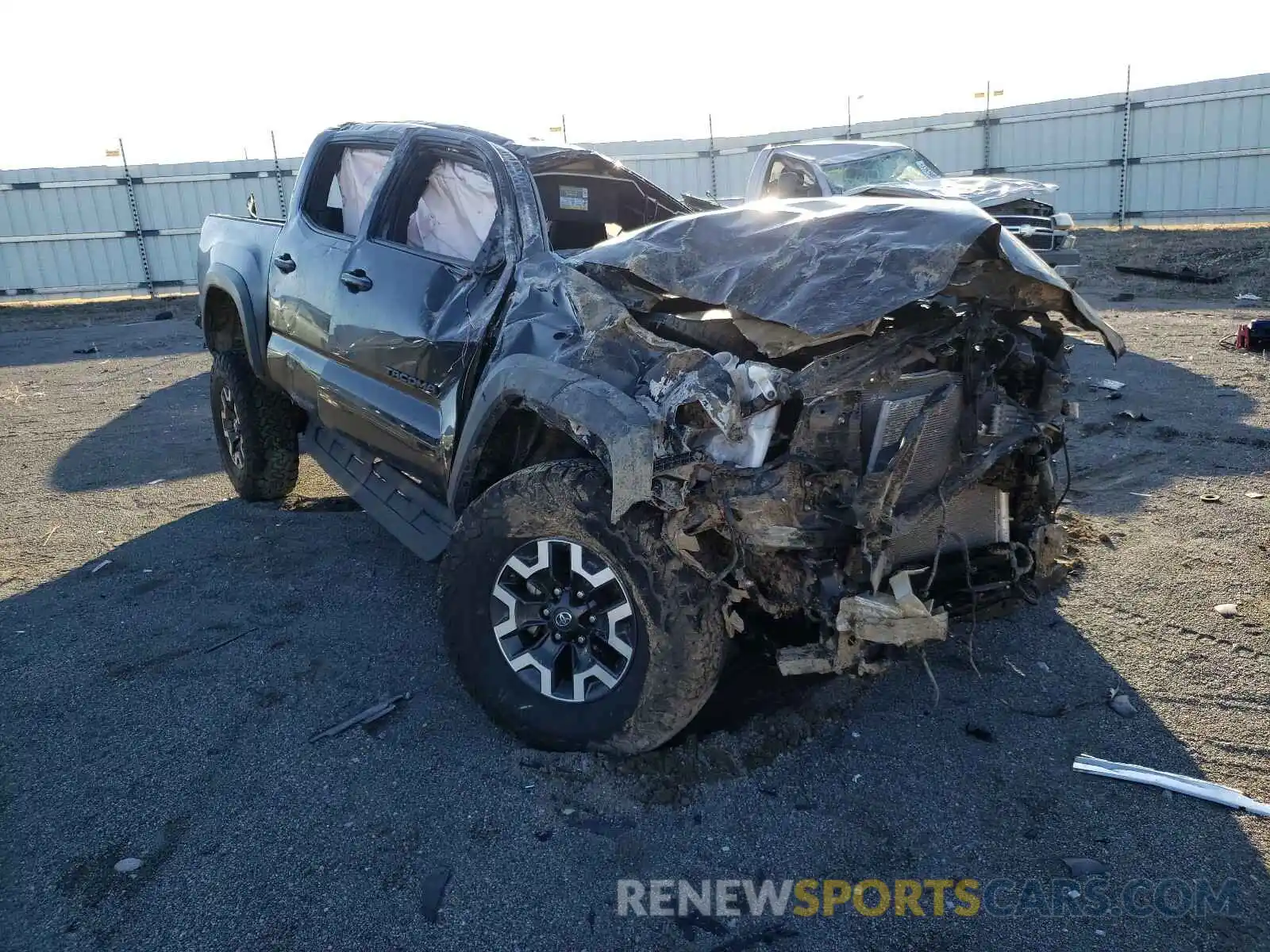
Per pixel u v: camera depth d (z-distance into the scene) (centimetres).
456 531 310
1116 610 388
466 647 311
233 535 512
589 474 285
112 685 353
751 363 279
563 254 361
